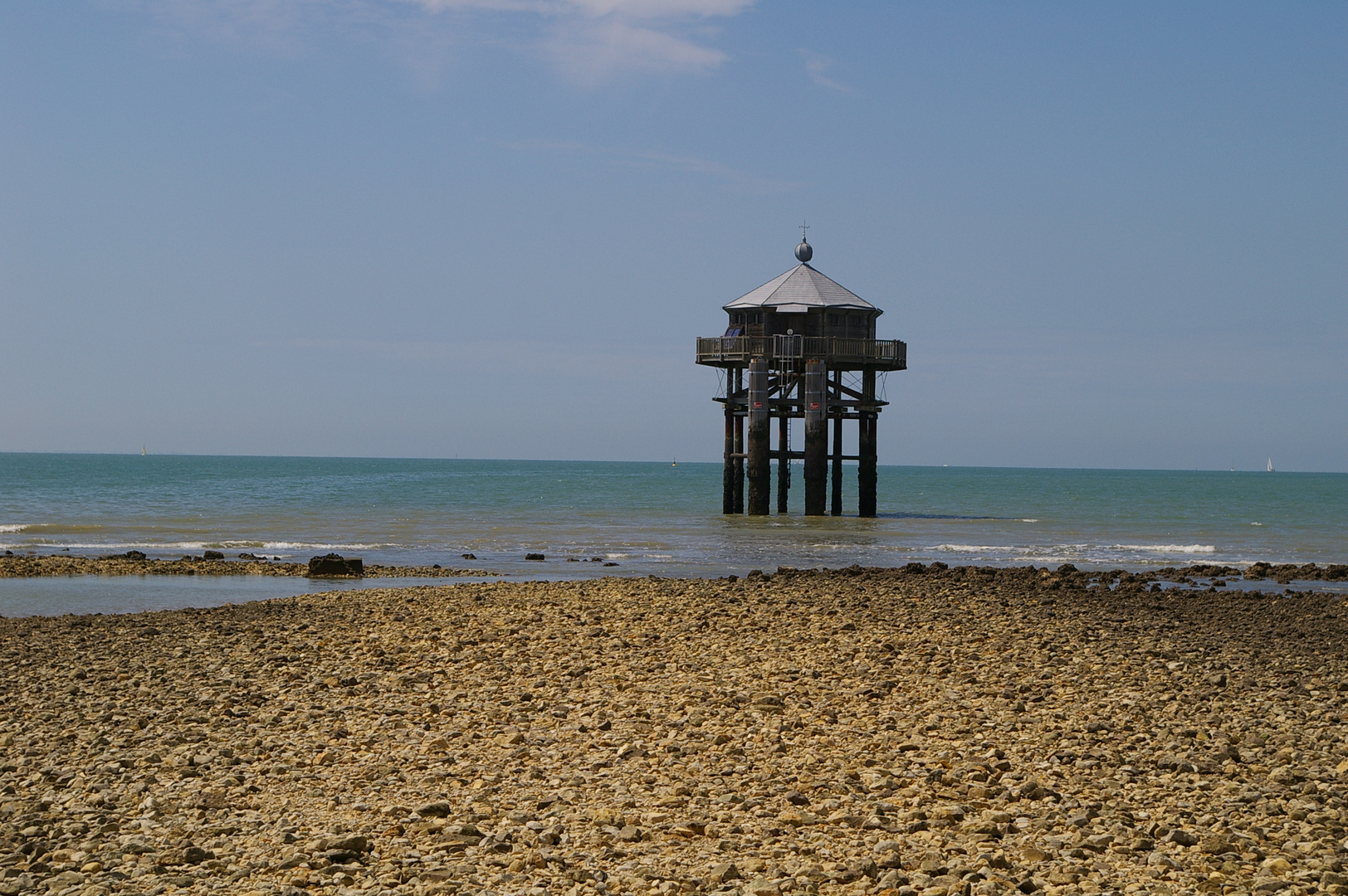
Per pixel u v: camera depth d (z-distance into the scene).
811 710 15.47
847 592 28.70
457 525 60.00
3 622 23.56
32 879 9.22
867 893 9.10
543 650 20.00
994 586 31.38
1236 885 9.20
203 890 9.12
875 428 65.56
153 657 19.53
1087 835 10.45
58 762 12.94
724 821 10.86
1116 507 100.75
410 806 11.33
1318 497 136.88
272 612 24.97
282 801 11.54
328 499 94.62
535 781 12.23
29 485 125.56
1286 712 15.63
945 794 11.69
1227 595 31.14
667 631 22.00
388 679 17.58
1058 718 15.12
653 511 76.38
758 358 61.12
